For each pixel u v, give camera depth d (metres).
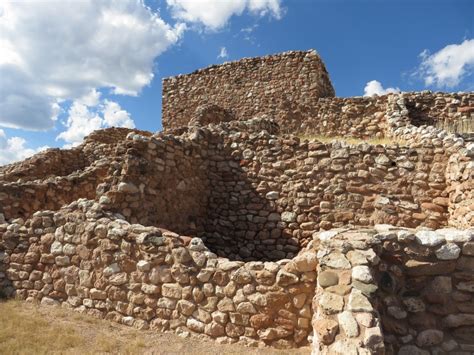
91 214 5.95
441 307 3.96
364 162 8.35
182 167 8.45
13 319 5.27
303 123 16.12
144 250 5.28
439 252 4.01
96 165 9.34
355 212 8.23
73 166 13.26
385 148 8.30
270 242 8.78
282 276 4.45
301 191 8.68
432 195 7.89
